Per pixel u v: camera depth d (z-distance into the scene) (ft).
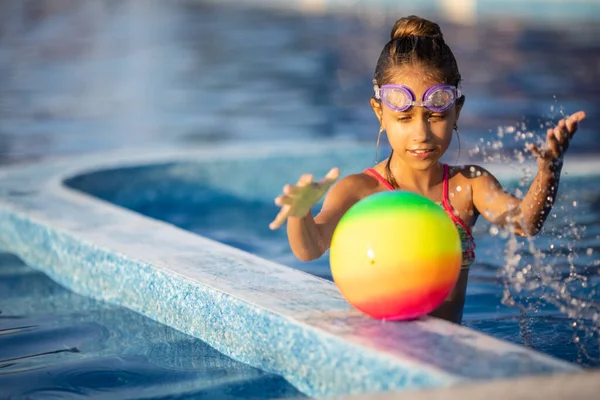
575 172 21.80
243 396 10.18
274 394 10.16
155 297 13.16
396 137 11.44
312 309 10.57
